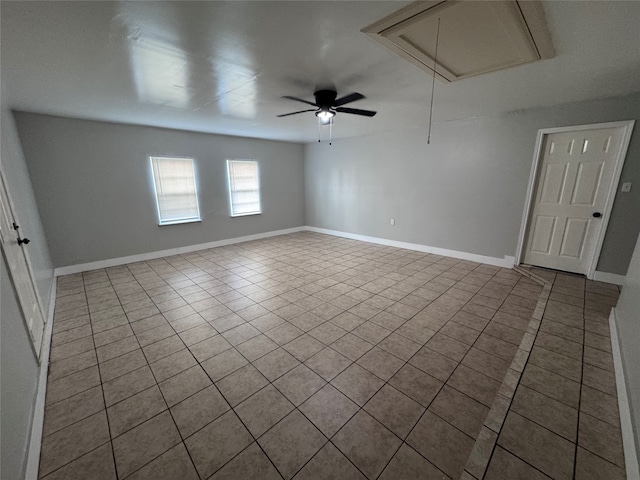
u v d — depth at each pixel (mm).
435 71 2312
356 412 1633
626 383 1621
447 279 3705
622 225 3211
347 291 3373
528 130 3658
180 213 5078
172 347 2287
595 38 1771
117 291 3422
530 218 3875
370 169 5641
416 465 1329
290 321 2684
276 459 1365
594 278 3465
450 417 1590
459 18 1560
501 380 1870
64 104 3102
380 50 1949
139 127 4410
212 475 1294
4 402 1179
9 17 1464
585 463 1296
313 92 2842
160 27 1638
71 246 3992
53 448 1430
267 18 1566
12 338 1455
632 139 3025
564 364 1964
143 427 1549
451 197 4555
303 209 7234
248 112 3617
